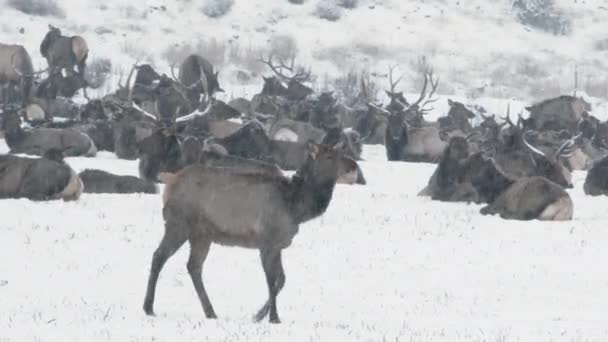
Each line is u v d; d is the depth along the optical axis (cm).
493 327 4644
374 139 16275
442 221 7712
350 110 17225
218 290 5584
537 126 16875
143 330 4212
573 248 6750
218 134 13612
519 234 7206
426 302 5300
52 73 16788
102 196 8438
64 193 8050
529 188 7888
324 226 7375
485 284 5775
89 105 14638
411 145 13925
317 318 4850
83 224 7169
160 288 5550
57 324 4322
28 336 4059
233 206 4619
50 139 12631
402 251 6600
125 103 13200
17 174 8012
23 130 12688
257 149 11775
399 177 11319
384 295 5481
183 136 10719
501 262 6325
